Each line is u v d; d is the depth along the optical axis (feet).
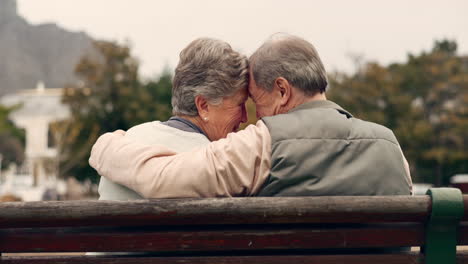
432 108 137.18
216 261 4.54
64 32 427.74
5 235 4.51
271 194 5.00
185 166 4.86
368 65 129.49
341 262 4.60
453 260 4.60
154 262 4.52
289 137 5.00
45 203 4.36
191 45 5.92
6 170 164.66
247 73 5.90
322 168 4.97
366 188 5.01
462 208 4.43
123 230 4.58
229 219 4.41
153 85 169.58
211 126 5.97
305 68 5.63
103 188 5.48
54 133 124.47
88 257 4.53
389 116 129.70
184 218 4.40
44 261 4.52
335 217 4.43
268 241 4.55
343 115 5.36
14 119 192.13
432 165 140.67
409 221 4.54
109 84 146.10
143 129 5.74
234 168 4.91
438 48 156.76
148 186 4.88
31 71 397.39
